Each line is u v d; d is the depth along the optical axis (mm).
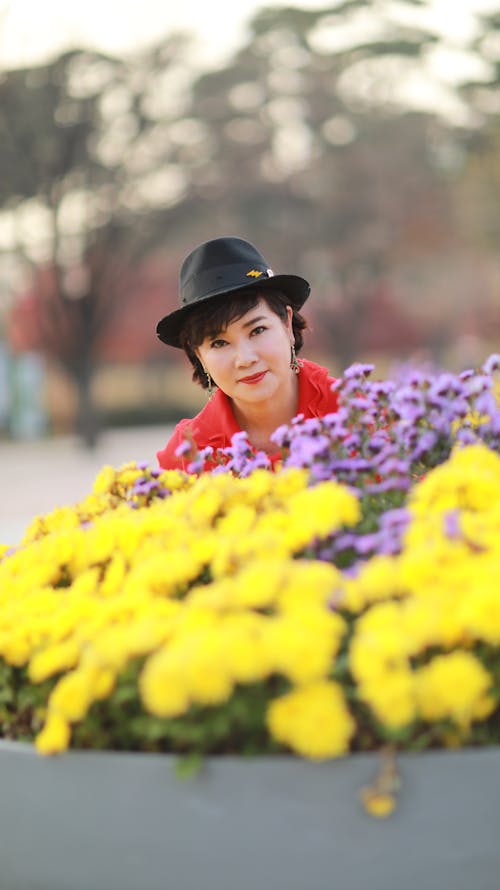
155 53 31688
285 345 3252
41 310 35000
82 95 31062
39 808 2059
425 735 1925
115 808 1987
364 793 1870
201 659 1857
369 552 2307
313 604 1982
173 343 3432
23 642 2268
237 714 1926
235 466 2867
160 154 33500
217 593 2037
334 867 1894
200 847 1939
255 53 41719
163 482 2879
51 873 2055
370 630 1940
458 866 1895
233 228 43406
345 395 2732
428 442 2559
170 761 1948
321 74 45250
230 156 39438
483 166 47375
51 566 2547
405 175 47156
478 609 1891
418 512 2252
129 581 2307
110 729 2117
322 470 2496
